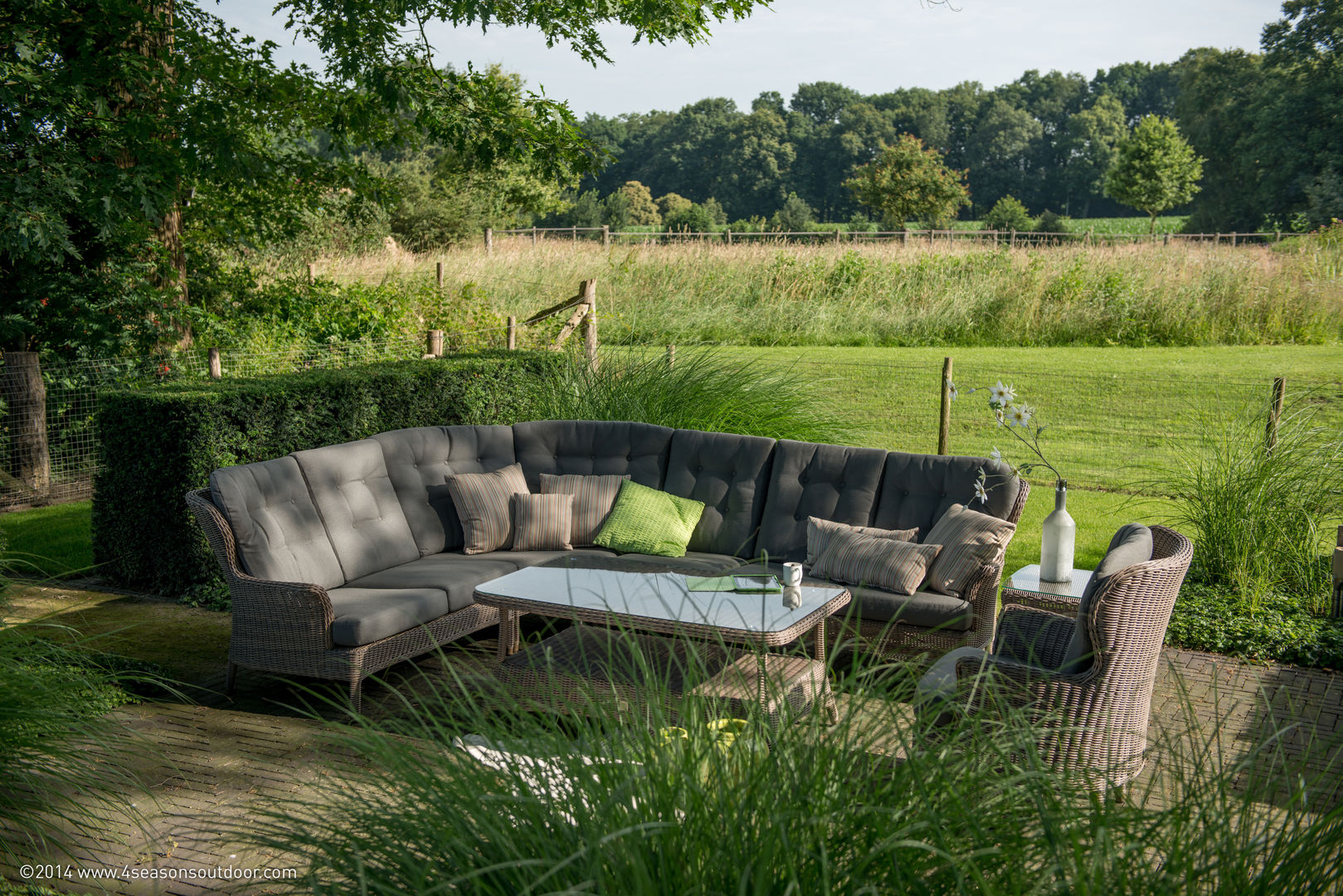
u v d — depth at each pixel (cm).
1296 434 557
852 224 5212
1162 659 446
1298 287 1389
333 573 452
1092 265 1473
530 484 552
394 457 513
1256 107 4291
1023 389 1083
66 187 767
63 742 276
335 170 1071
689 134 6800
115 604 536
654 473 544
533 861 145
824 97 7444
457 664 455
